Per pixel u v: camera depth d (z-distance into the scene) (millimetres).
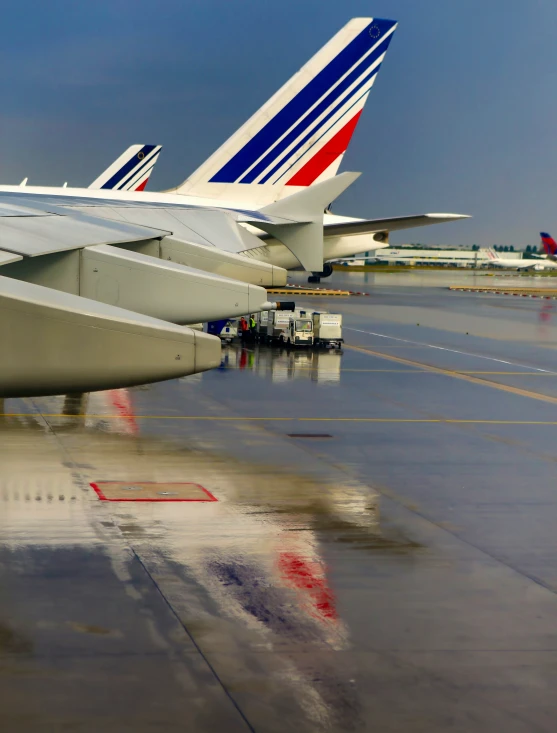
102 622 8812
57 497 13148
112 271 18359
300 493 13969
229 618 9047
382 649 8484
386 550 11383
